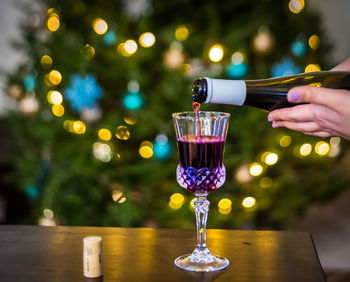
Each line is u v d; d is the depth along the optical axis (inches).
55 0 82.4
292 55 83.0
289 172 80.7
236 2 80.9
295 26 86.8
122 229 43.4
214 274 33.8
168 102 77.5
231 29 79.6
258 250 38.3
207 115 36.1
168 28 76.1
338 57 122.6
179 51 76.9
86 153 77.3
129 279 33.1
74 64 77.0
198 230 36.8
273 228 88.7
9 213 99.0
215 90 36.0
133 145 82.3
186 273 34.0
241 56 78.0
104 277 33.4
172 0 77.9
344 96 33.6
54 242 40.0
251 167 77.0
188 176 35.8
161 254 37.5
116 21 79.4
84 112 78.7
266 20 79.5
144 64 80.4
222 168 36.7
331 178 84.0
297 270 34.4
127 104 74.1
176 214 77.1
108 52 76.5
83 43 80.1
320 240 102.7
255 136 78.3
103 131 76.0
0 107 107.7
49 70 79.3
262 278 33.1
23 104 84.7
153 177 77.4
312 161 82.4
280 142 78.2
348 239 102.7
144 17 77.2
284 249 38.4
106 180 77.8
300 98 34.1
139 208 80.4
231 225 83.1
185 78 77.5
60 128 77.7
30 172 81.7
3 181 97.7
